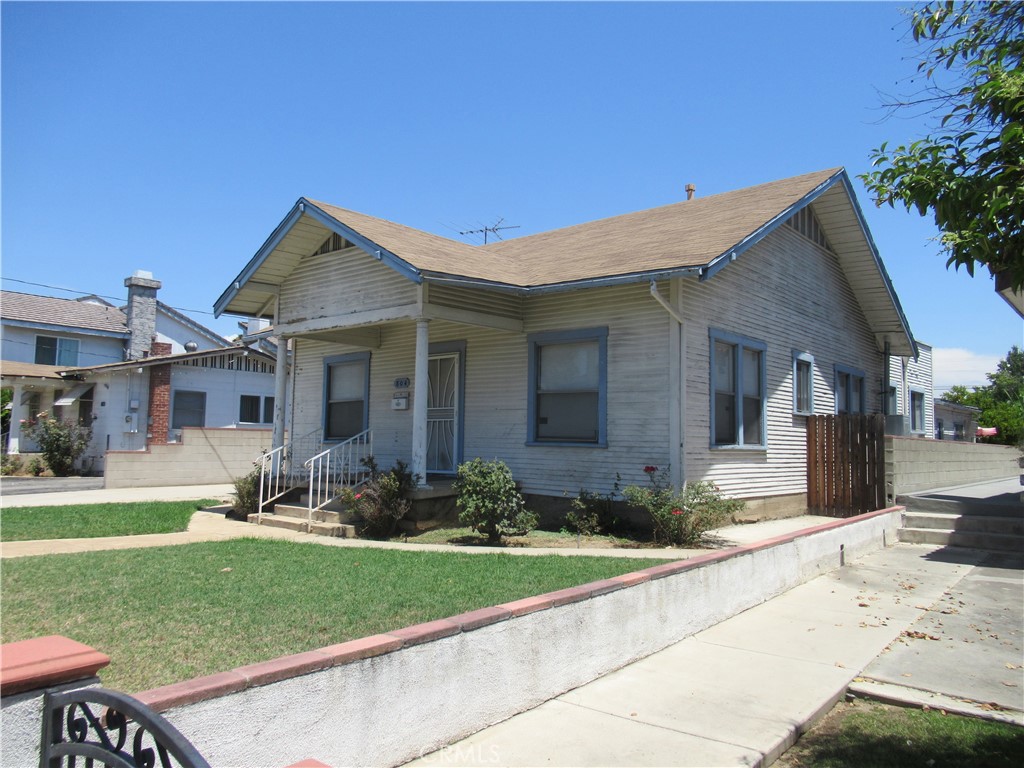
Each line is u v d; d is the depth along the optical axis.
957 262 4.35
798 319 15.31
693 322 11.82
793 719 4.93
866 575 9.76
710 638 6.86
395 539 11.05
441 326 14.56
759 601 8.17
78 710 2.97
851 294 18.08
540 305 13.09
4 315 25.77
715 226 13.09
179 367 23.58
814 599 8.42
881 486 13.65
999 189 4.13
